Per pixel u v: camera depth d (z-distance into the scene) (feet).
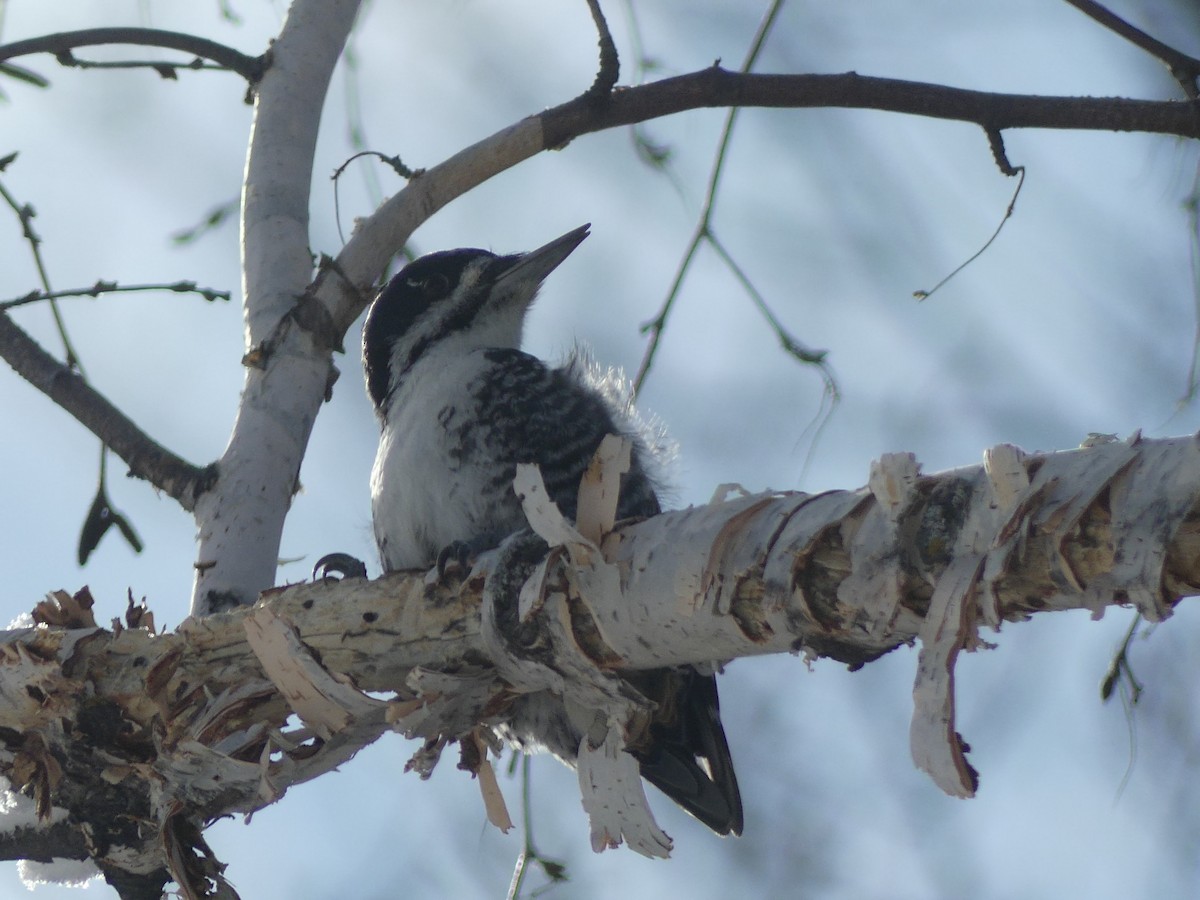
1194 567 16.53
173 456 29.73
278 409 30.01
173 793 23.91
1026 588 17.66
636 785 22.82
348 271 30.83
